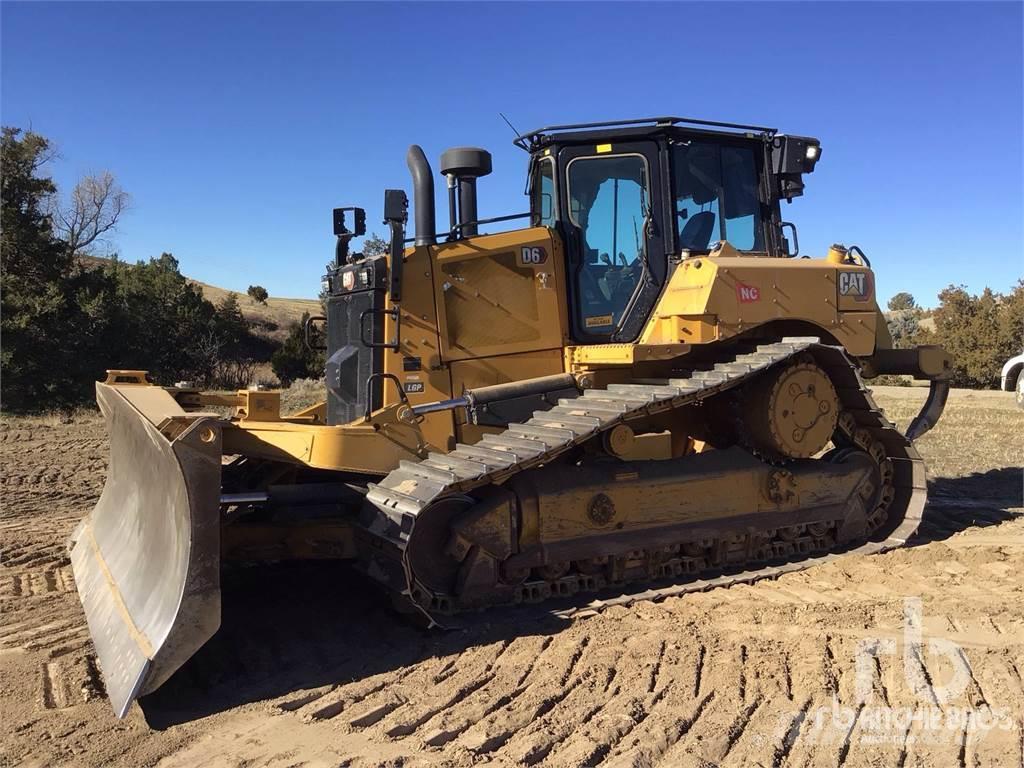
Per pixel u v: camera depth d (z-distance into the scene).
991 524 7.43
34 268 27.19
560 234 6.02
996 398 23.31
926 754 3.24
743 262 5.81
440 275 5.59
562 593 5.25
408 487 4.68
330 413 6.07
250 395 5.60
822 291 6.10
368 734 3.51
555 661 4.25
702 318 5.62
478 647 4.48
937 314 41.06
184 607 3.81
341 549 5.05
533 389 5.69
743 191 6.45
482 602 4.95
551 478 5.14
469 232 6.14
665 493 5.50
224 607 5.30
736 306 5.68
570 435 4.89
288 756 3.34
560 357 5.96
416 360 5.52
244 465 6.14
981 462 11.25
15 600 5.47
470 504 4.96
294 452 5.11
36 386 26.27
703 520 5.65
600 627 4.72
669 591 5.32
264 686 4.10
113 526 5.55
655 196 6.05
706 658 4.26
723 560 5.84
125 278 38.66
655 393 5.26
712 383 5.34
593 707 3.70
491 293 5.75
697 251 6.15
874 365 7.04
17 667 4.33
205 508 3.90
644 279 6.02
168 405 5.03
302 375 38.06
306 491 5.12
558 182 6.01
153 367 31.55
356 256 6.23
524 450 4.83
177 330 37.09
